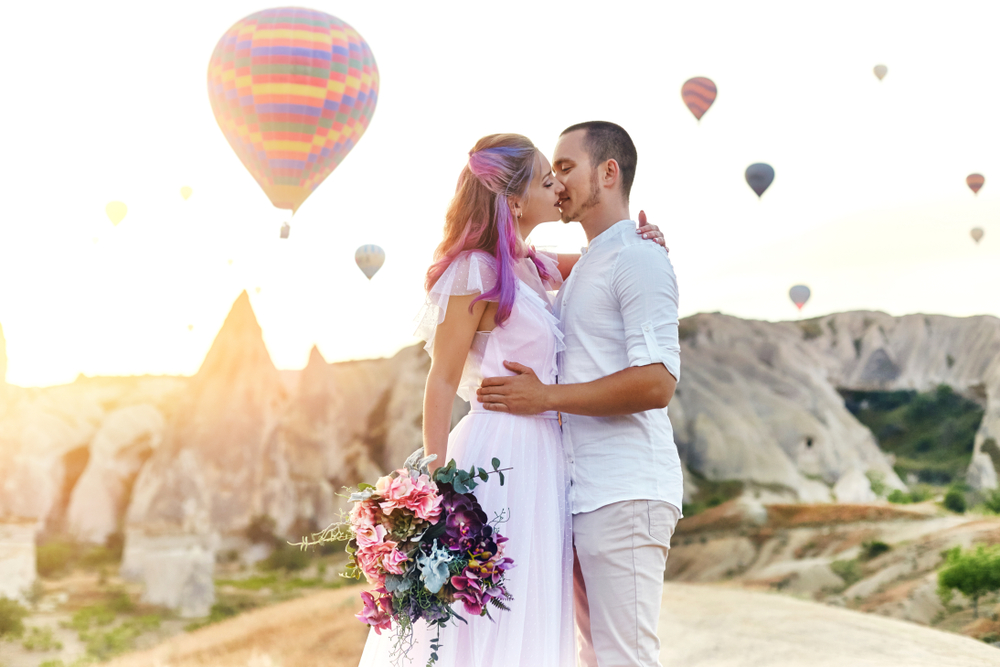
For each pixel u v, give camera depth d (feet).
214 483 147.74
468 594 7.97
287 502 149.59
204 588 127.65
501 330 9.17
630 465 9.20
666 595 42.75
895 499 144.87
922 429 166.71
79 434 154.71
